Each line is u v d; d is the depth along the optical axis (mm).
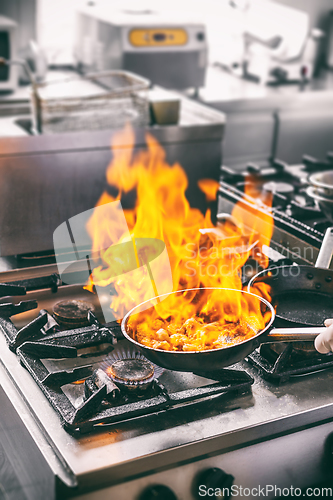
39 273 1280
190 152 1598
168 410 810
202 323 915
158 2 2852
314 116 2637
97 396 774
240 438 784
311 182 1373
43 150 1399
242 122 2502
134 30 2244
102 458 716
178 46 2346
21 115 1814
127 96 1562
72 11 2695
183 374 910
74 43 2605
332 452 806
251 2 2744
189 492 755
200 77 2457
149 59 2312
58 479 694
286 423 812
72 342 957
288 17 2650
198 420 793
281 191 1601
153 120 1646
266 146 2611
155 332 852
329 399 854
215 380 865
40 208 1448
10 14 2531
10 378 896
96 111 1546
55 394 817
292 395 859
